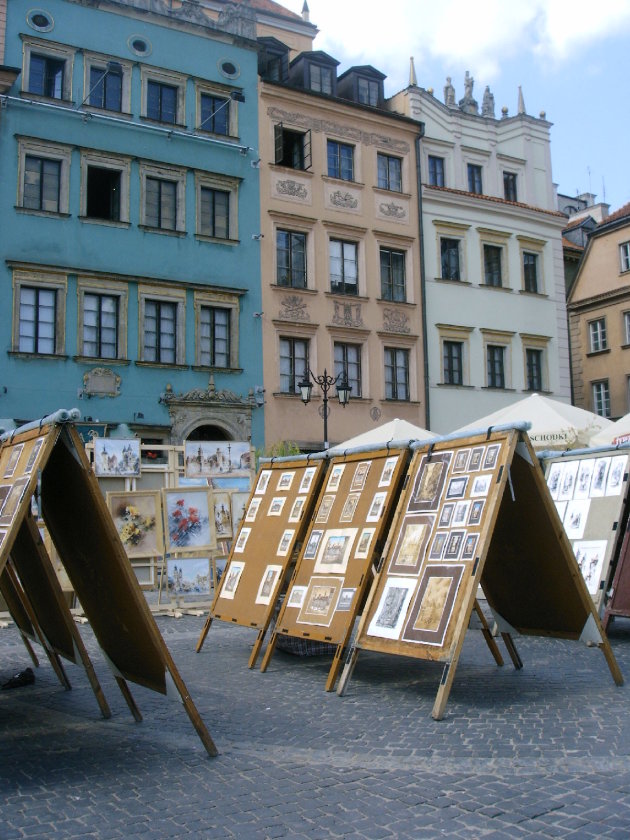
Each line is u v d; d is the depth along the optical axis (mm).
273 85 28594
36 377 23281
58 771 5406
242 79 28172
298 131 29109
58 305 23922
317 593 8648
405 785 5043
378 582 7832
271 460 11008
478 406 31625
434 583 7207
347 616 8000
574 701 7113
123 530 13906
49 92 24953
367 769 5379
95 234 24734
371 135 30641
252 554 10234
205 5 32469
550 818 4441
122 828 4434
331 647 9859
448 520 7465
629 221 35000
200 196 26891
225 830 4391
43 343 23688
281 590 9539
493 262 33344
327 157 29734
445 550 7309
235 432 26172
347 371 28875
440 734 6125
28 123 24094
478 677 8312
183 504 14078
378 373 29328
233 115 27828
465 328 31656
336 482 9445
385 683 8117
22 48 24375
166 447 15570
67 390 23688
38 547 6547
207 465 15773
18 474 5898
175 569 13570
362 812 4613
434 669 8844
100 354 24516
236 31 28281
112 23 25922
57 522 6410
